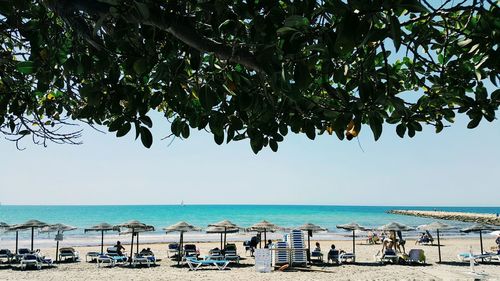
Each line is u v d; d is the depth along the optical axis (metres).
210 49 2.04
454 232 60.41
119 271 19.52
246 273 18.61
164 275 18.14
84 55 2.21
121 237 48.84
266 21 1.80
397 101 1.93
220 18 2.00
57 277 17.59
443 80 2.74
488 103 2.64
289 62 1.78
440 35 2.69
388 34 1.46
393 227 23.98
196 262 19.95
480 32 2.09
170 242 41.50
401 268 20.06
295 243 21.09
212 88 2.27
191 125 2.68
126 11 1.88
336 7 1.53
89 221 82.56
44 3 2.10
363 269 19.81
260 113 2.50
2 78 3.06
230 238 48.62
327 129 2.81
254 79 2.40
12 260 22.94
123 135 2.39
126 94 2.32
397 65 3.13
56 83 2.68
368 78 2.10
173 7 1.94
